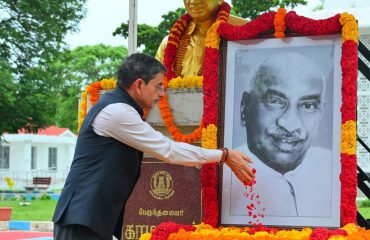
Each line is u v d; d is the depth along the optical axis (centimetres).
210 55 401
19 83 2120
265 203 375
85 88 509
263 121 386
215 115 394
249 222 375
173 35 541
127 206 463
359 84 1050
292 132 378
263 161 381
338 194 361
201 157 343
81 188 315
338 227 356
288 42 389
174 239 362
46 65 2188
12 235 1296
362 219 449
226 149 355
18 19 2094
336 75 375
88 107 507
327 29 376
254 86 393
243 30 396
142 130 322
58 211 316
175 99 466
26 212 1878
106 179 316
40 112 2191
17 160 3650
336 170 364
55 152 3853
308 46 384
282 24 385
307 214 365
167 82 468
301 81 383
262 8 1538
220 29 403
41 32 2097
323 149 370
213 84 397
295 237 341
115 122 318
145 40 1510
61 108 3556
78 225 311
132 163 327
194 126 463
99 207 313
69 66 3531
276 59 391
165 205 454
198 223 443
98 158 319
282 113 383
